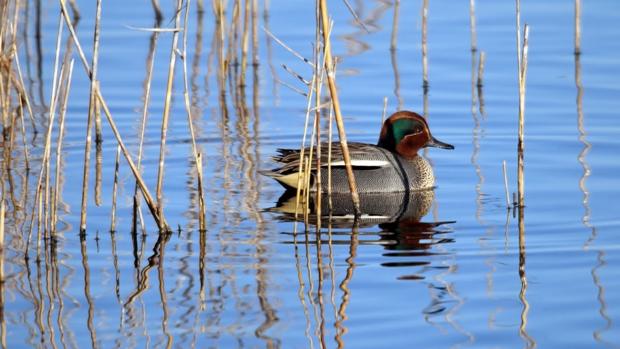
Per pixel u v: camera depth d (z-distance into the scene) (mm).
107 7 26125
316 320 10680
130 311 10984
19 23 24750
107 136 18359
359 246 13031
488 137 18219
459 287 11547
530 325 10477
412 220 14234
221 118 19406
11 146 16594
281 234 13539
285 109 19953
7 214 14133
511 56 22609
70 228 13656
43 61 22547
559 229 13570
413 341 10141
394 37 23141
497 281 11711
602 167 16328
